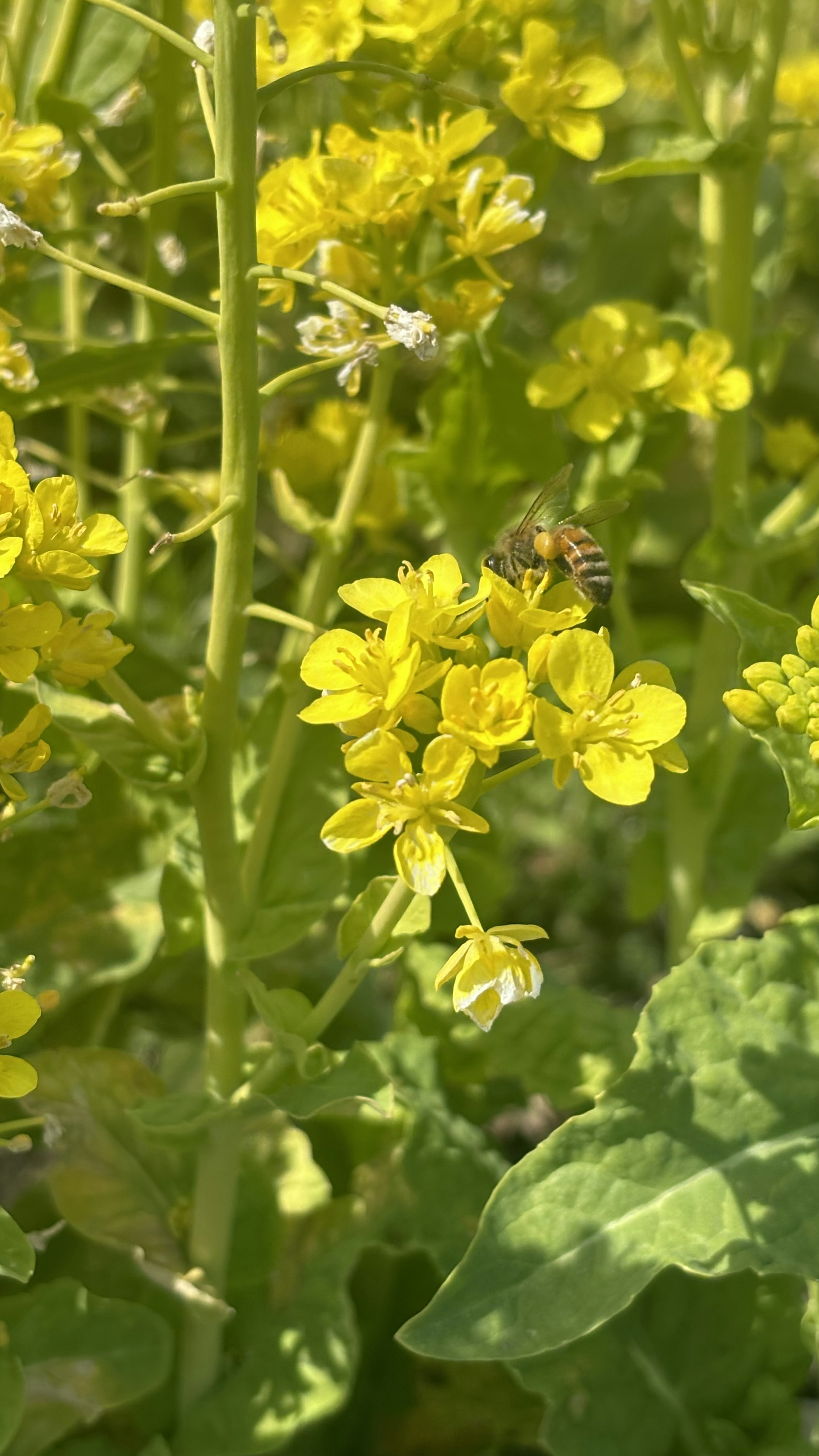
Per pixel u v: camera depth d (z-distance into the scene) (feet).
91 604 1.30
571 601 1.09
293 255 1.21
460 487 1.41
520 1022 1.38
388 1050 1.39
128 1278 1.36
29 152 1.20
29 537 1.05
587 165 2.25
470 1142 1.36
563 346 1.34
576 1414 1.29
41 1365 1.24
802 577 1.85
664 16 1.33
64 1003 1.32
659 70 2.25
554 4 1.75
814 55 2.56
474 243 1.21
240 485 1.12
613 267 2.23
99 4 1.11
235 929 1.20
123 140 1.62
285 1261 1.33
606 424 1.32
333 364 1.14
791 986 1.22
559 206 2.22
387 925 1.13
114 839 1.37
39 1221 1.39
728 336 1.40
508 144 1.98
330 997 1.15
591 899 2.00
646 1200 1.17
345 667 1.05
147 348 1.26
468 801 1.07
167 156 1.40
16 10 1.38
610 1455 1.28
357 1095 1.14
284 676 1.25
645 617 2.13
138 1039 1.72
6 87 1.20
